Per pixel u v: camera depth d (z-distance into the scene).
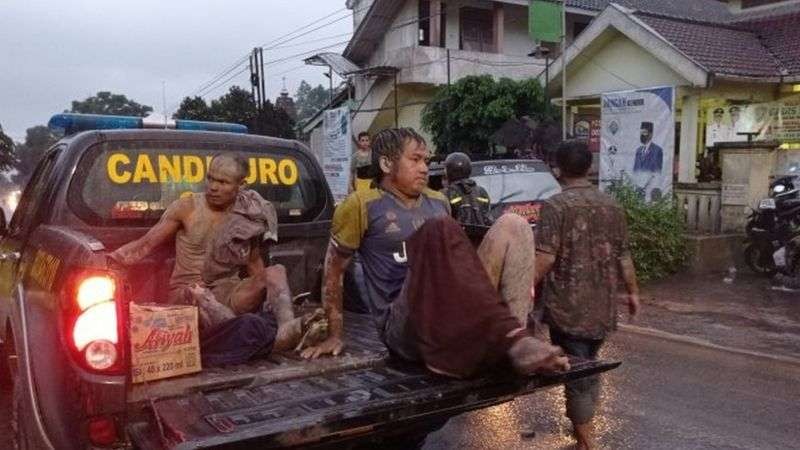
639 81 14.89
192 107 28.77
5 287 4.24
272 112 27.36
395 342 3.14
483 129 19.08
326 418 2.49
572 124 18.02
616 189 10.89
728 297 9.03
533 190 9.17
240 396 2.77
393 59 24.89
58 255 3.11
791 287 9.41
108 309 2.60
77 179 3.96
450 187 6.20
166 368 2.85
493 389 2.99
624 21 14.35
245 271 3.81
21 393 3.18
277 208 4.60
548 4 14.88
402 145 3.44
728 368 6.24
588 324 4.12
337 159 19.59
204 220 3.60
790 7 16.30
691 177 13.88
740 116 15.02
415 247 3.02
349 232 3.42
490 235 3.20
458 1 25.14
